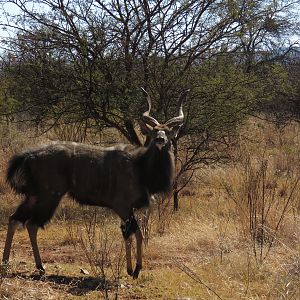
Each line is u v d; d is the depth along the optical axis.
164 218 9.79
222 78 11.05
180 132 11.20
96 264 7.64
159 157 7.52
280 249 8.12
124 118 11.32
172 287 6.88
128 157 7.49
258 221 9.09
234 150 13.48
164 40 11.30
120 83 11.16
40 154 7.37
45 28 11.40
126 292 6.71
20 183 7.41
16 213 7.36
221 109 11.15
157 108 11.15
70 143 7.58
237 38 11.75
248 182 10.53
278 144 17.67
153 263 8.09
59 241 9.26
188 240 8.88
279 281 6.58
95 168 7.41
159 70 11.16
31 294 6.38
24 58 11.48
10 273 7.20
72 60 11.42
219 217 10.24
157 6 11.17
